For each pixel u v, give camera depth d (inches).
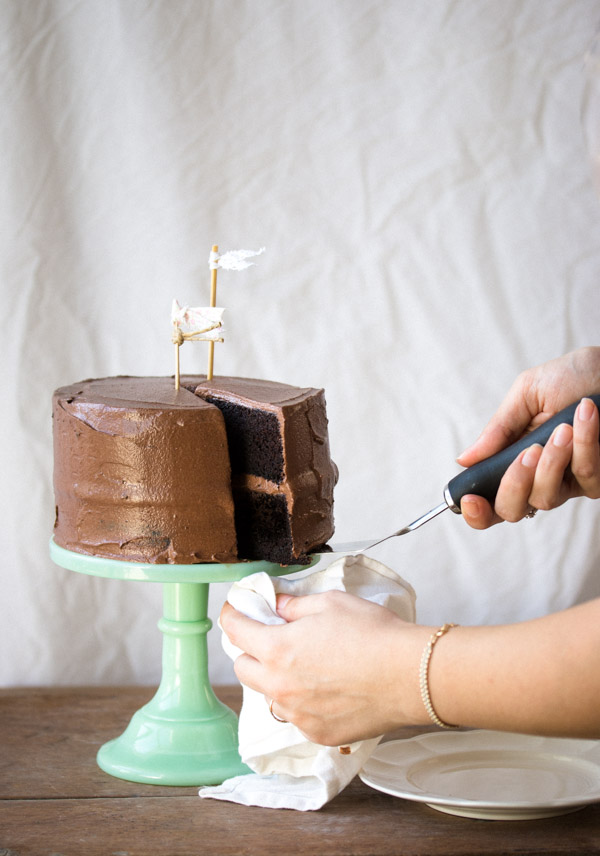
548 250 52.1
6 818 39.4
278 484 40.9
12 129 50.5
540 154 51.8
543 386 42.9
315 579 40.0
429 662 35.4
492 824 39.1
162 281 51.5
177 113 50.9
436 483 52.7
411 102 51.3
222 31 50.7
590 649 34.3
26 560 51.9
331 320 52.1
